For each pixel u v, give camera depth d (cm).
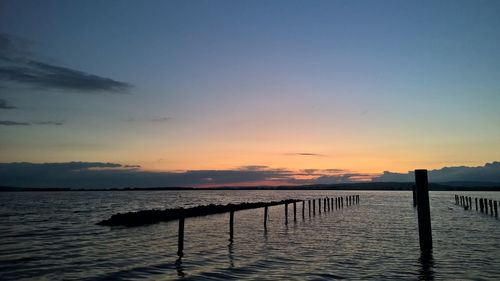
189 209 5291
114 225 3600
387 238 2427
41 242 2438
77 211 6303
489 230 2850
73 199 13638
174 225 3562
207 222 3834
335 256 1773
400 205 7175
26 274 1464
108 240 2489
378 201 9375
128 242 2367
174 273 1432
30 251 2041
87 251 2014
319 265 1562
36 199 13800
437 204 7394
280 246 2106
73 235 2825
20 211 6316
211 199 13175
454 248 1989
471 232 2722
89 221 4206
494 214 4434
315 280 1306
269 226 3309
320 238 2450
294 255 1806
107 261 1700
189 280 1317
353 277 1351
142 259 1734
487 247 2023
